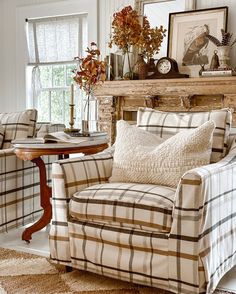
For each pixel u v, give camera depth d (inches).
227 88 153.5
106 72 178.5
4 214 124.1
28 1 207.3
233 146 104.3
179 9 173.0
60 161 94.8
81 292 86.5
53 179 94.4
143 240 83.2
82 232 91.4
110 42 173.0
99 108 182.2
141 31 168.1
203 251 79.0
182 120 108.6
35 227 119.0
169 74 166.7
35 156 113.3
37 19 206.2
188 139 93.5
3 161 122.6
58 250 95.3
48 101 208.1
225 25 163.3
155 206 81.7
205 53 166.6
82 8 194.2
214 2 167.3
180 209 79.1
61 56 201.6
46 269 98.7
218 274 85.7
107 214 86.6
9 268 99.3
